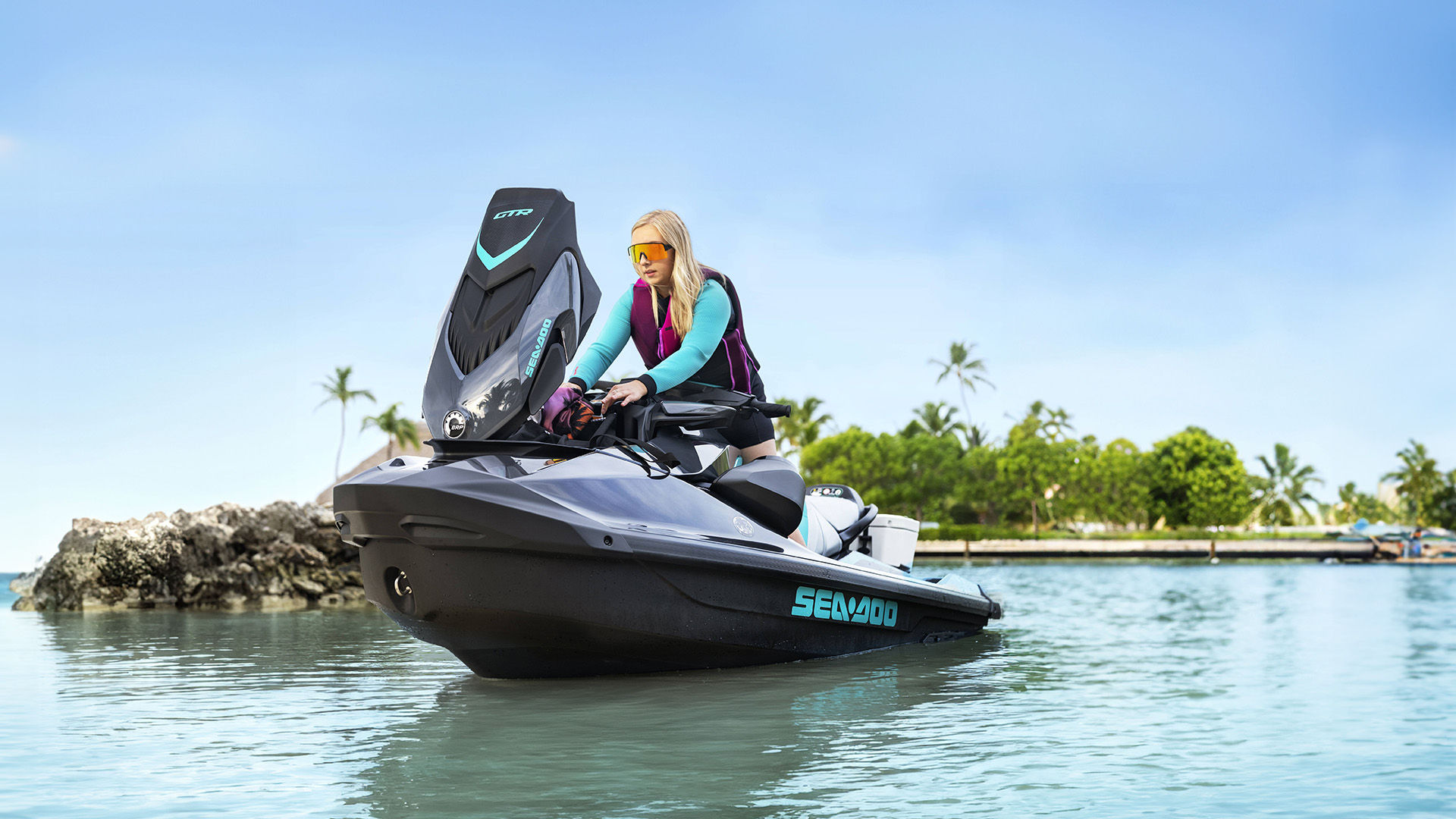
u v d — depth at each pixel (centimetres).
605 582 332
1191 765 227
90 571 879
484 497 313
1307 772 221
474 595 324
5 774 220
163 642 523
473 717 283
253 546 934
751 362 440
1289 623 667
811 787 205
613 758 230
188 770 222
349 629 617
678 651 362
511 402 346
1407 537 5678
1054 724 276
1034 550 5666
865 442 6800
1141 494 6800
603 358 425
